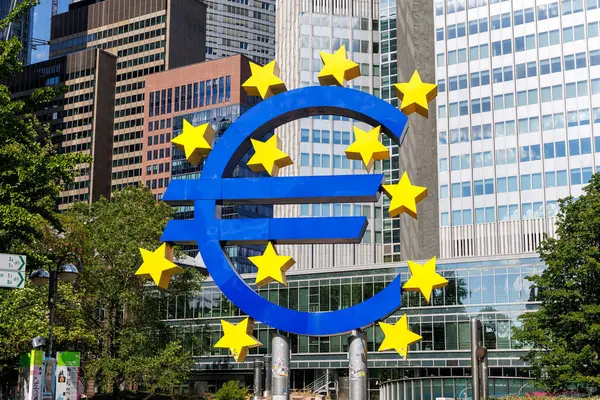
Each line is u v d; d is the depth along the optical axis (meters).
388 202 122.38
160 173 189.88
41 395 34.72
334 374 86.38
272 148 25.70
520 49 106.00
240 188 25.44
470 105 107.69
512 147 104.19
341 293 85.25
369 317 24.38
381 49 129.12
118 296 57.44
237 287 25.02
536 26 105.50
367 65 127.69
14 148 35.22
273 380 24.83
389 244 121.25
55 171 35.50
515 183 103.19
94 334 58.88
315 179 25.08
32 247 49.97
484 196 104.69
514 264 76.81
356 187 24.84
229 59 181.88
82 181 198.50
